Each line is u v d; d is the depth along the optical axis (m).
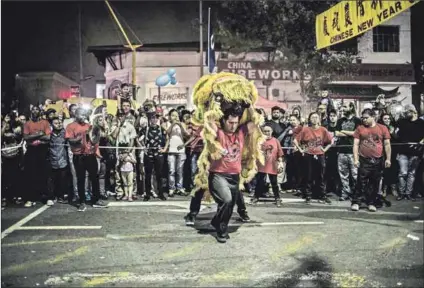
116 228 6.62
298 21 17.91
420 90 20.92
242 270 4.94
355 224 6.94
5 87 20.61
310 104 19.09
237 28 19.05
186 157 9.46
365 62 20.27
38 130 8.42
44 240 6.02
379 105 11.30
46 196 8.49
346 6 9.83
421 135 8.84
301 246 5.80
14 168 8.49
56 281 4.61
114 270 4.91
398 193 9.15
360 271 4.95
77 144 7.76
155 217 7.33
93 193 8.09
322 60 18.78
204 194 6.82
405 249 5.71
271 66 19.42
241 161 6.56
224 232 5.96
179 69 19.67
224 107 6.00
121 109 9.21
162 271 4.89
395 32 20.62
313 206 8.36
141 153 8.88
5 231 6.45
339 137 9.00
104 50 20.31
